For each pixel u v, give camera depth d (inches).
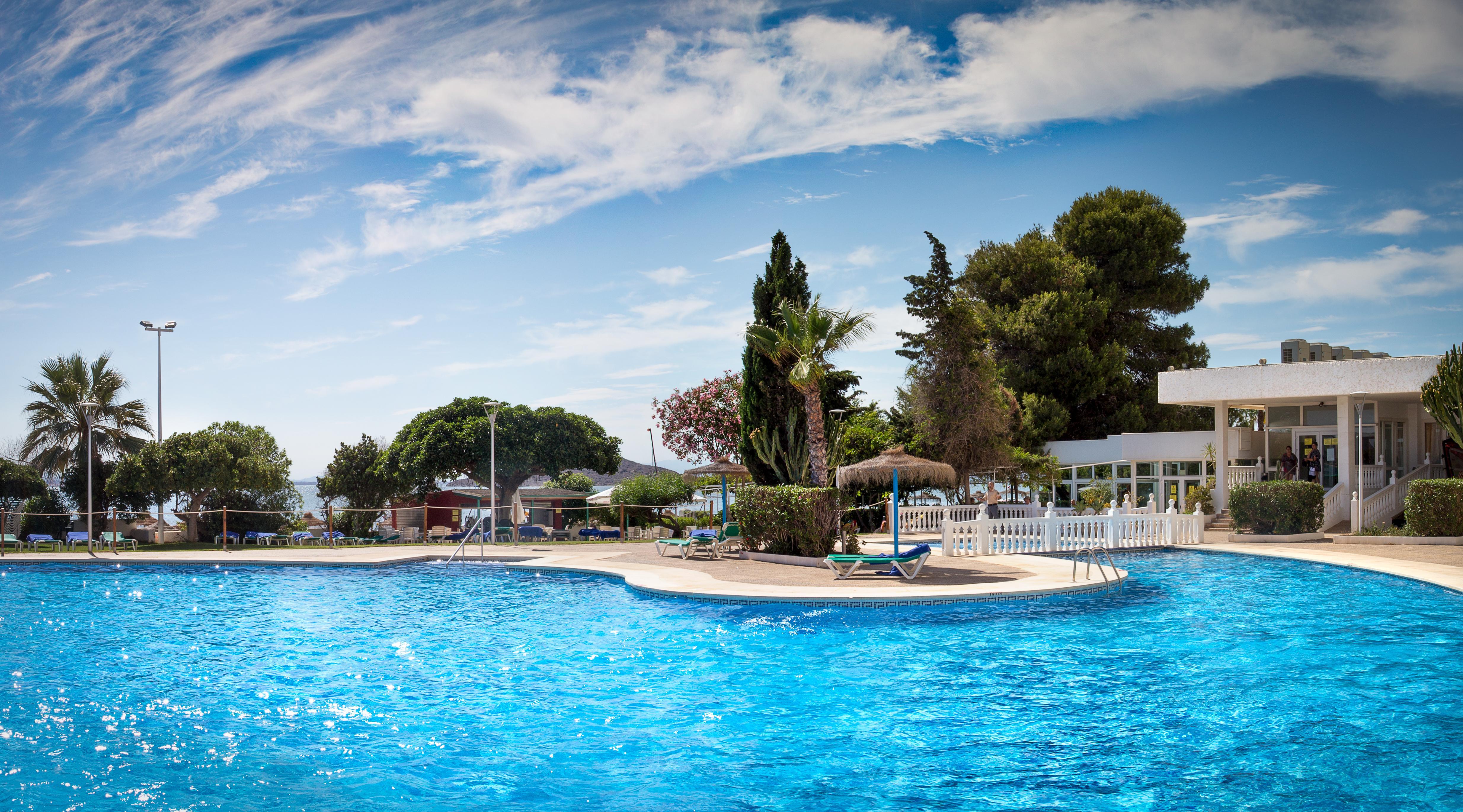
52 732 337.7
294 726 343.3
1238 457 1189.7
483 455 1892.2
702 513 1459.2
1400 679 382.3
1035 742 312.3
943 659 433.7
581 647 478.0
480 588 739.4
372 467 2052.2
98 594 743.1
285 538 1366.9
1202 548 882.1
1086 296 1667.1
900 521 1042.1
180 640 521.7
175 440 1370.6
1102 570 620.1
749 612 553.0
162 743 323.3
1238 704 351.6
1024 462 1203.9
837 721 340.5
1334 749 298.5
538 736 327.0
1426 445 1148.5
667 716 350.9
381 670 434.3
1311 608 549.3
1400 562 704.4
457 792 273.6
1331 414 1152.2
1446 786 264.1
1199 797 259.3
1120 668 411.2
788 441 922.7
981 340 1203.9
